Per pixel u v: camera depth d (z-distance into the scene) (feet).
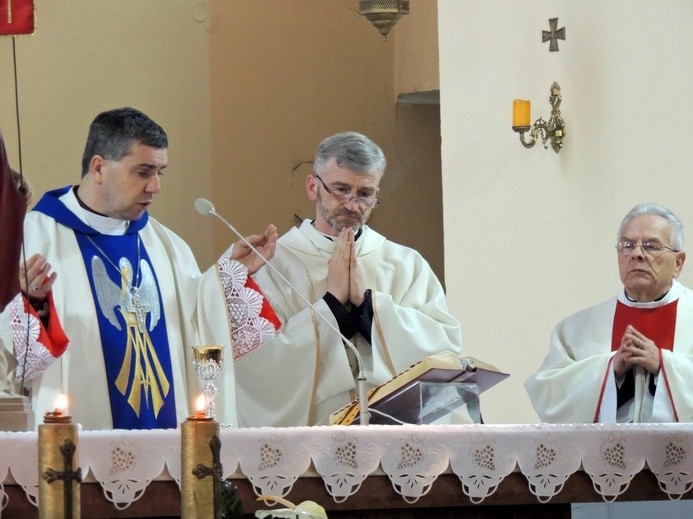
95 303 21.71
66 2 44.01
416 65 49.06
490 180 36.70
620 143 32.60
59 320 20.42
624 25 32.55
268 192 48.19
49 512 11.30
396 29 50.24
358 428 16.22
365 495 16.25
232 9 47.88
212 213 20.20
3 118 42.52
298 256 24.54
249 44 48.11
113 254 22.17
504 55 36.19
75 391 21.24
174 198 46.03
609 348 25.88
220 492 11.45
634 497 17.53
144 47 45.65
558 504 17.40
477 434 16.67
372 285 24.66
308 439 15.99
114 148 21.72
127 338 21.76
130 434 15.28
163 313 22.38
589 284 33.30
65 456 11.40
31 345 19.45
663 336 25.54
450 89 38.11
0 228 14.53
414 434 16.39
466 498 16.69
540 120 34.63
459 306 37.65
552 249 34.53
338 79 49.65
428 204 50.57
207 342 21.97
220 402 21.63
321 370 23.13
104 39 44.75
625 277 25.79
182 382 22.16
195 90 46.78
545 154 34.78
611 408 23.91
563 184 34.19
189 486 11.34
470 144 37.37
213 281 22.20
